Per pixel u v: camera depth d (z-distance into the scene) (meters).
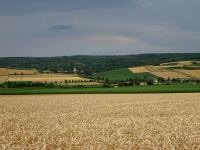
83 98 62.62
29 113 36.50
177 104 46.50
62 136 19.98
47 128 23.58
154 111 37.03
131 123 25.83
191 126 23.81
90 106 45.19
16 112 37.97
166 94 71.31
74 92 82.62
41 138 19.27
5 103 52.81
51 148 17.05
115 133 20.58
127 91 80.94
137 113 35.06
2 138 19.41
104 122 26.72
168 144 17.42
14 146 17.23
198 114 33.09
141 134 20.31
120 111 37.50
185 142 18.03
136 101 53.25
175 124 25.06
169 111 36.78
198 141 18.09
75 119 29.69
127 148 16.83
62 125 25.19
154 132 21.33
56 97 67.00
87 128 23.17
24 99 62.12
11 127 24.39
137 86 107.81
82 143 17.84
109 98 61.38
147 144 17.53
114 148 16.91
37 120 29.23
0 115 34.38
